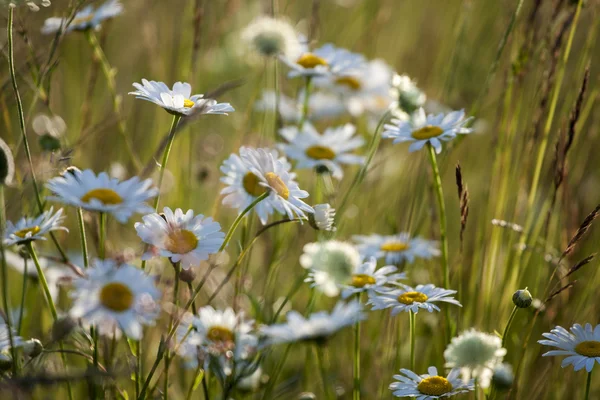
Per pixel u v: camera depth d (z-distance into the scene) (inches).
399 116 54.1
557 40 54.4
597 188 64.3
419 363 55.2
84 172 46.8
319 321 47.8
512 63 55.4
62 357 49.2
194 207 61.1
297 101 66.3
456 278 56.6
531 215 55.2
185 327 48.9
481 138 68.2
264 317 54.0
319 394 54.6
